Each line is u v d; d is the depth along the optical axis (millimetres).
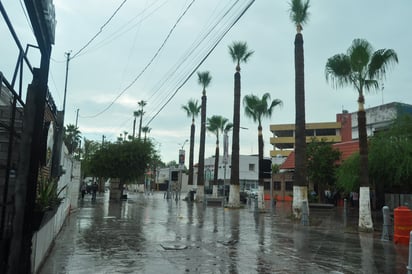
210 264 9164
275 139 93625
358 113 17938
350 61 17766
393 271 8992
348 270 9008
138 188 86312
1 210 5340
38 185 7941
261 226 18203
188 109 48094
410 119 23953
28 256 6180
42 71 6500
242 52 33469
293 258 10297
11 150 5535
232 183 32062
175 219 20234
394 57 17422
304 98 22594
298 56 23000
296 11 22984
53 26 6254
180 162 46000
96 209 25391
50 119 11250
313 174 37656
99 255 9742
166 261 9320
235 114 33156
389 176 23969
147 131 73875
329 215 27500
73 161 22531
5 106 5125
